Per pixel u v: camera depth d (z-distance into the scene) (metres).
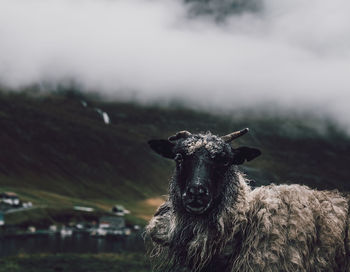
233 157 7.48
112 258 38.25
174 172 7.44
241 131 7.64
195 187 6.67
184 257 7.09
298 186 7.47
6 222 155.12
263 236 6.81
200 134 7.75
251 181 8.11
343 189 7.72
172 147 7.72
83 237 137.50
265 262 6.61
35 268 29.48
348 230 7.02
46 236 133.12
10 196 182.38
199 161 7.00
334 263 6.82
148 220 7.82
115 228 187.62
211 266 6.93
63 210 194.12
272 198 7.15
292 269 6.55
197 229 6.96
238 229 6.96
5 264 30.22
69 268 29.91
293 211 6.96
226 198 7.10
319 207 7.09
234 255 6.90
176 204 7.18
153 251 7.60
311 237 6.79
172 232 7.16
